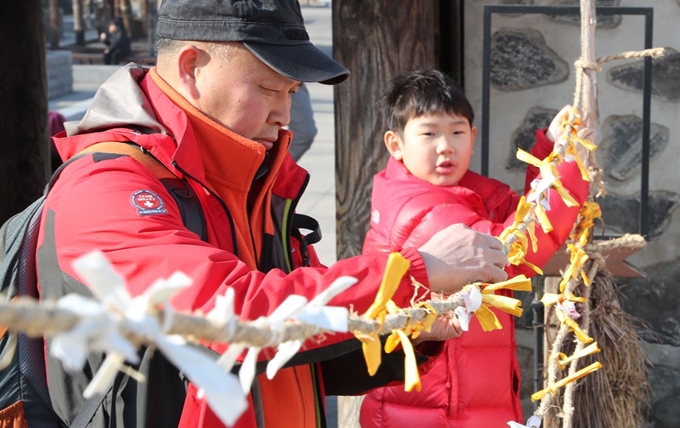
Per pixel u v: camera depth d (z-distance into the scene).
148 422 1.36
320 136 10.41
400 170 2.33
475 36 3.16
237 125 1.52
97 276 0.62
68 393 1.42
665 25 3.08
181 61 1.52
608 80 3.13
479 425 2.22
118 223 1.30
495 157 3.19
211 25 1.48
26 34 3.45
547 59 3.14
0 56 3.42
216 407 0.65
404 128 2.32
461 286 1.35
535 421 1.75
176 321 0.70
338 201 2.80
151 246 1.26
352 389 1.69
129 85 1.56
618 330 2.18
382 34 2.70
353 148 2.76
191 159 1.45
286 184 1.73
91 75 17.09
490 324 1.35
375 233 2.29
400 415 2.26
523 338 3.25
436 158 2.26
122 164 1.41
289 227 1.69
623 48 3.10
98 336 0.60
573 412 2.06
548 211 1.96
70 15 23.16
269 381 1.52
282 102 1.57
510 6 2.78
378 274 1.26
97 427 1.38
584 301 1.98
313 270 1.27
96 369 1.38
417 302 1.25
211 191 1.47
